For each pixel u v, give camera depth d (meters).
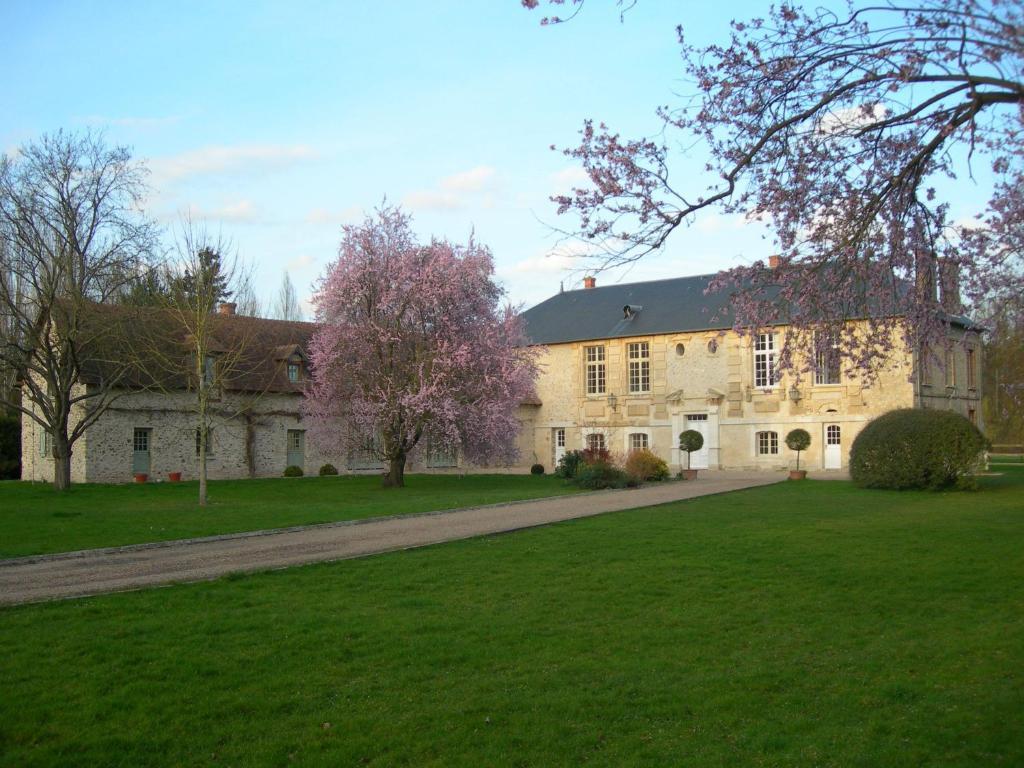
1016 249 9.52
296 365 34.41
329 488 26.17
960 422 22.36
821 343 8.70
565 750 5.46
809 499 20.19
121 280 25.11
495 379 26.55
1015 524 15.04
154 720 5.88
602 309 40.75
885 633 8.05
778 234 8.62
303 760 5.30
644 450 28.98
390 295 25.86
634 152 8.04
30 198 24.52
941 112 7.36
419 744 5.51
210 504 20.22
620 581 10.22
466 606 9.05
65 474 24.91
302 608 8.89
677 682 6.73
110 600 9.07
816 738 5.57
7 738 5.57
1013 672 6.79
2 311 27.23
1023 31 5.44
